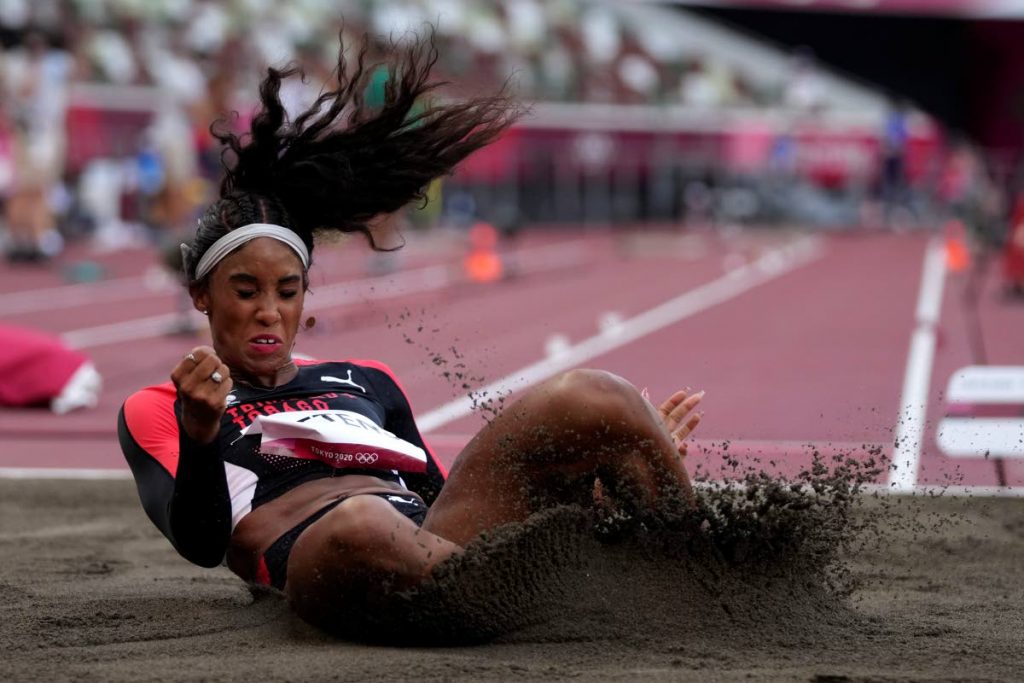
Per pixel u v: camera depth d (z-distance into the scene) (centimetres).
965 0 14600
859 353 4381
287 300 1359
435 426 2981
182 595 1505
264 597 1334
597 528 1195
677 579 1200
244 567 1288
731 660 1110
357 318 5541
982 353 4322
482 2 12838
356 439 1298
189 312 5097
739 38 15175
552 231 11925
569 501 1177
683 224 12625
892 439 2802
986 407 3120
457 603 1115
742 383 3753
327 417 1311
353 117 1500
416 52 1519
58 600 1464
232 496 1285
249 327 1343
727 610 1195
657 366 4128
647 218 12581
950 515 2066
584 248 10256
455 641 1143
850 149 12912
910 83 16875
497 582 1130
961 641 1217
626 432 1150
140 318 5644
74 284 7050
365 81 1514
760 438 2864
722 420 3127
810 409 3275
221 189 1454
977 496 2239
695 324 5362
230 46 10200
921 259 8875
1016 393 2831
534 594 1156
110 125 9225
